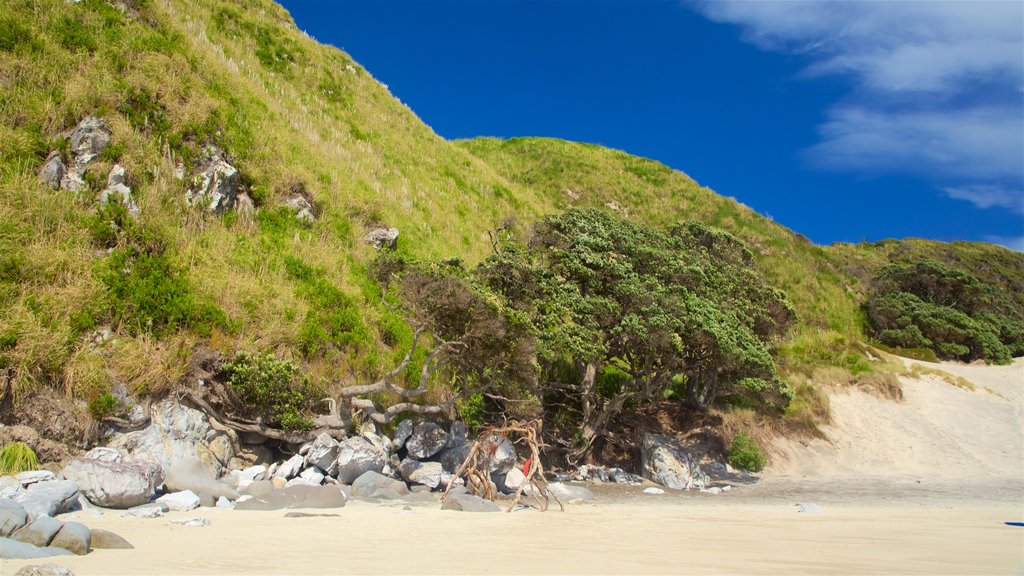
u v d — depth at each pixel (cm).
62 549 564
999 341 3994
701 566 559
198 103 1872
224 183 1761
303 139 2389
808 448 2356
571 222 2073
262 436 1317
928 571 566
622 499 1436
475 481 1212
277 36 3328
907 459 2366
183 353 1266
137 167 1593
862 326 3938
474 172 3597
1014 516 1173
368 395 1523
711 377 2098
